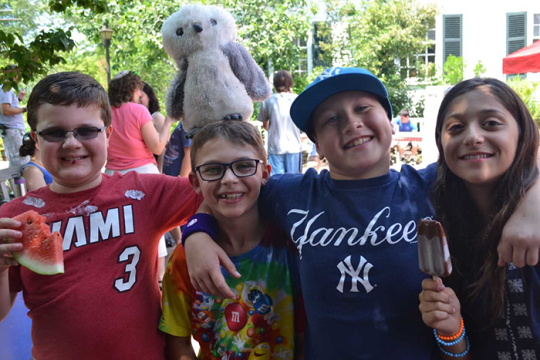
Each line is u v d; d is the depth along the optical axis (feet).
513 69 25.71
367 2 50.29
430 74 49.24
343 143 5.71
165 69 54.70
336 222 5.68
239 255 6.20
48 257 5.47
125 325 6.09
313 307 5.72
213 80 9.05
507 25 50.34
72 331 6.01
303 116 6.06
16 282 6.38
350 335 5.49
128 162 14.60
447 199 5.57
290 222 5.94
